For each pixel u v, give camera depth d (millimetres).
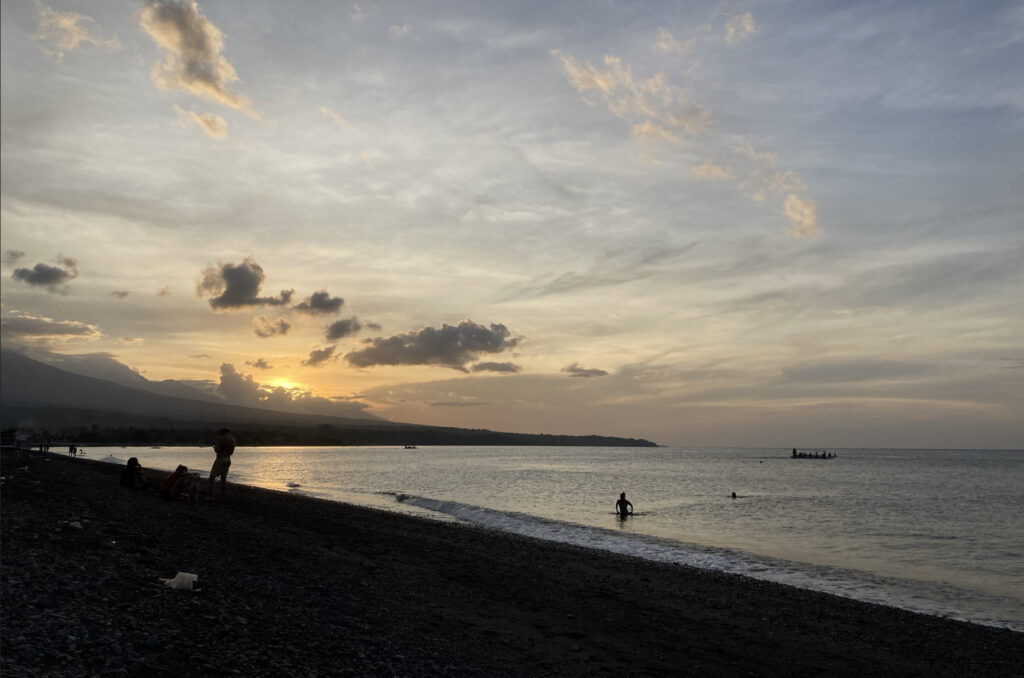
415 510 43781
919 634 15703
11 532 13492
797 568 25938
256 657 8016
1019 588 23422
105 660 6914
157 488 30438
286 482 74688
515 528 35719
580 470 133625
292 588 12703
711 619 15477
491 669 9641
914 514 51750
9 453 57312
